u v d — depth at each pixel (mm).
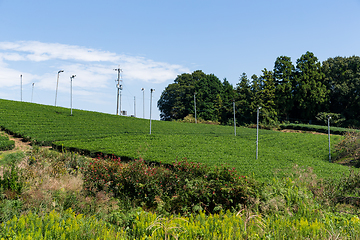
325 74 80000
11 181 10680
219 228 7469
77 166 16344
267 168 27234
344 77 75875
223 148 39406
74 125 45219
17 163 15906
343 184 14156
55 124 43562
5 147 27703
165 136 44688
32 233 6480
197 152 34562
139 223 7543
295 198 11391
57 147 30500
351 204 12383
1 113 43406
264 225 8078
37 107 55531
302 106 77000
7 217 8297
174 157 29469
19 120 41500
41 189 10750
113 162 14883
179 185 12461
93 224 7695
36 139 32312
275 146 46219
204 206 11680
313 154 41875
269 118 75312
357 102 71938
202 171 13344
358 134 42219
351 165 34688
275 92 79250
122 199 12516
